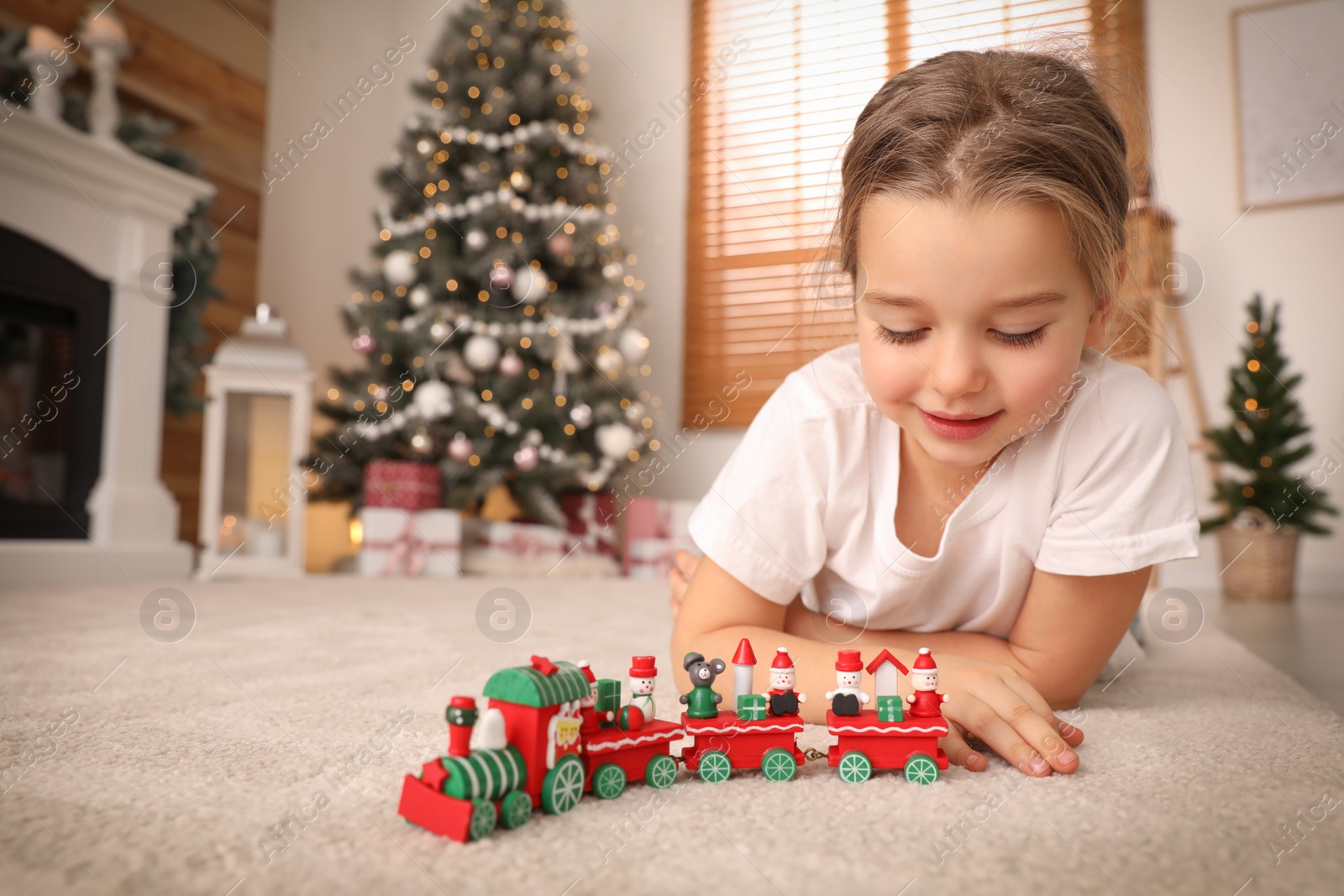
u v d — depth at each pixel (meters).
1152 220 1.99
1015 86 0.65
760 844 0.45
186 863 0.42
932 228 0.60
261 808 0.50
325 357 4.07
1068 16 1.77
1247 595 2.54
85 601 1.88
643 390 3.89
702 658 0.61
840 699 0.60
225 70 3.72
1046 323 0.61
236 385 2.86
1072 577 0.75
